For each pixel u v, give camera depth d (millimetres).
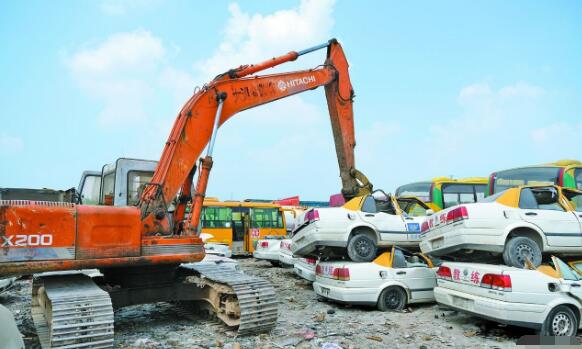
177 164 7215
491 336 6730
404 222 10234
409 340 6578
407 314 8336
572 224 7824
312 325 7434
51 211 5613
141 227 6508
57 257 5562
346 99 10734
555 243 7617
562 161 11516
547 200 8164
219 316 7250
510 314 6098
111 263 5934
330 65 10477
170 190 7020
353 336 6750
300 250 10188
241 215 21391
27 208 5484
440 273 7645
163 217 6805
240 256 21719
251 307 6551
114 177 8273
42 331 6297
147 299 7148
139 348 6031
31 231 5461
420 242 9719
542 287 6215
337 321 7781
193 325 7457
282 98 9234
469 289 6828
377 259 9055
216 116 7676
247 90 8578
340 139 10664
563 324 6203
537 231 7543
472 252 7953
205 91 7875
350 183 10719
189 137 7469
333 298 8836
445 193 16109
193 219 6934
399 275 8797
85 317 5410
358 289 8547
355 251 9586
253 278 7277
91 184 9625
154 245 6336
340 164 10797
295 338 6539
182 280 7637
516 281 6195
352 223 9664
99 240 5883
